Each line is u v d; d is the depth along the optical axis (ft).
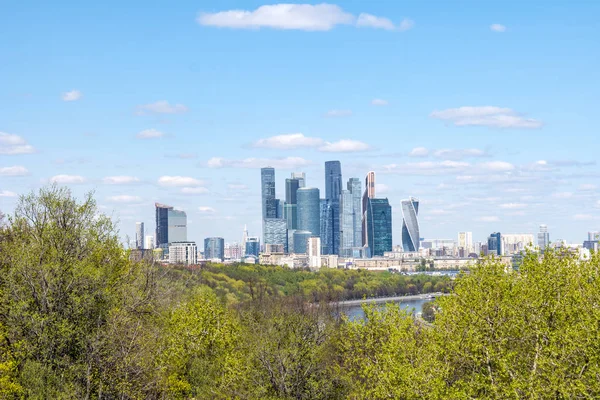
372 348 189.98
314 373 193.36
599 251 168.55
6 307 161.07
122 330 169.37
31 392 146.10
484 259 180.45
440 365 162.71
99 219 193.98
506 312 165.78
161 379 175.83
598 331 146.82
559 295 164.96
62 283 168.04
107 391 159.33
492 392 154.61
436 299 187.42
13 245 178.50
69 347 162.81
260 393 188.14
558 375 147.54
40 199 186.39
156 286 215.72
